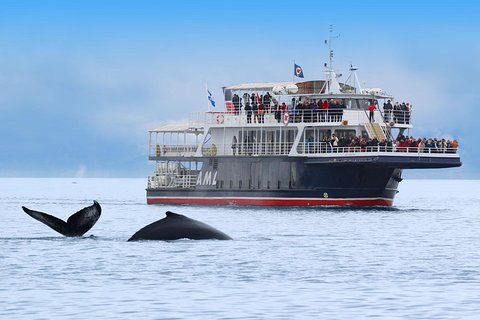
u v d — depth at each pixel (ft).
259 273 317.63
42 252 361.10
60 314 241.35
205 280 299.99
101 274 309.01
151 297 267.39
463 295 275.59
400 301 264.72
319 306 256.11
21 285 286.25
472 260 368.27
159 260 338.95
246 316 241.76
